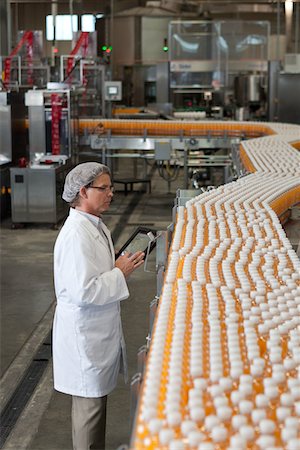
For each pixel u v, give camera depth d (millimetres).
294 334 1699
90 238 2814
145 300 5910
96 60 12805
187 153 10234
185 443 1271
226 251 2521
